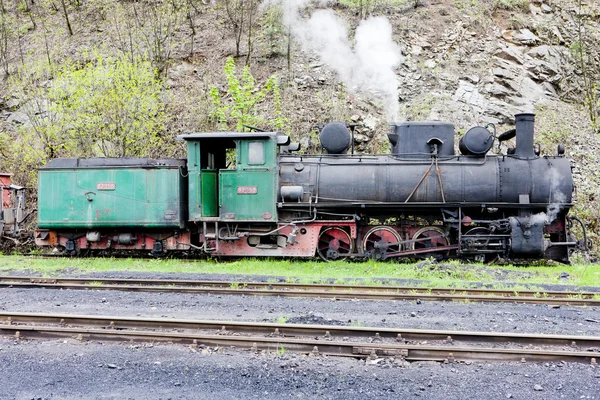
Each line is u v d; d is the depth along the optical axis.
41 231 15.97
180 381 5.57
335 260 14.97
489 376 5.71
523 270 13.34
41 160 19.56
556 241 15.02
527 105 22.84
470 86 22.94
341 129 15.47
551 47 25.38
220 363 6.00
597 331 7.53
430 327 7.54
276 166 14.88
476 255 14.74
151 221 15.18
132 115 18.94
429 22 25.20
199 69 24.09
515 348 6.45
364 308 8.74
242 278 11.58
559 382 5.57
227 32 25.69
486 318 8.13
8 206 17.69
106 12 26.95
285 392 5.33
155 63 23.86
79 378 5.65
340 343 6.25
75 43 25.69
